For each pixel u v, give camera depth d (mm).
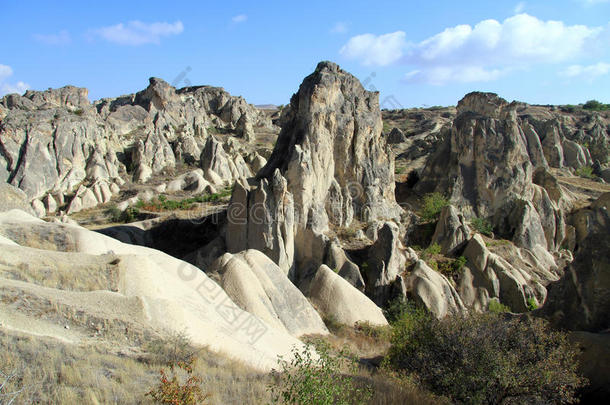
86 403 12844
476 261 40344
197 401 13797
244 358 20016
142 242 46500
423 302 35781
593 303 23766
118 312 18000
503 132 51594
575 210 54969
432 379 17453
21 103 86875
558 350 16828
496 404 16000
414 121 131000
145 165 69062
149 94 94125
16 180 59438
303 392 13445
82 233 27297
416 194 56938
